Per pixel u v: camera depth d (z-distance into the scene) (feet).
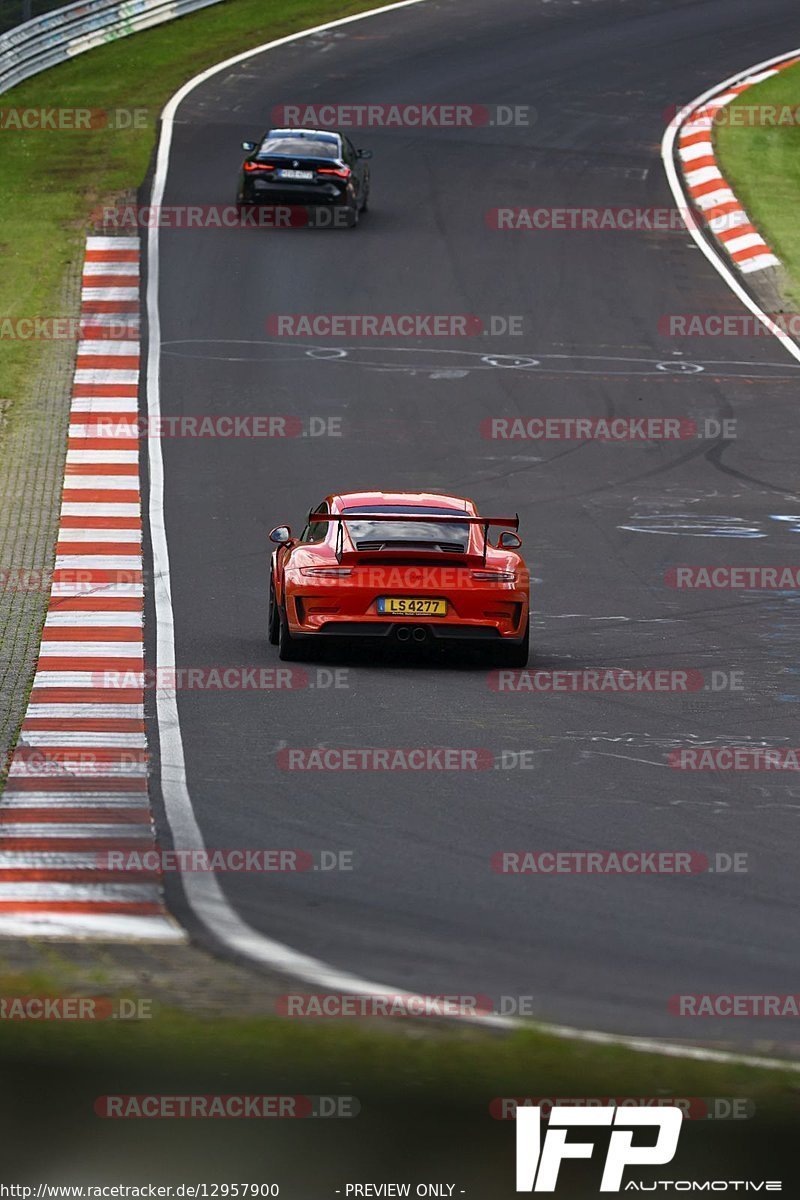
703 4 626.64
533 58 549.13
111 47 549.95
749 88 516.73
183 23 577.02
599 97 510.58
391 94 508.94
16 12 531.50
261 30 572.10
